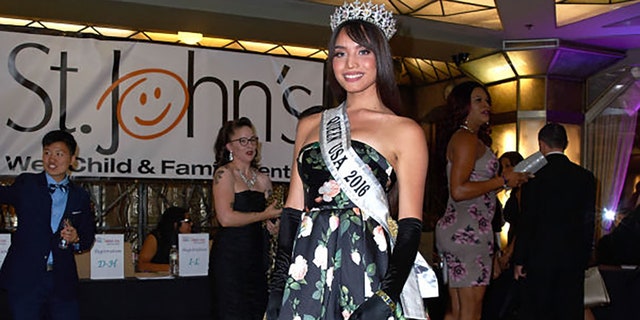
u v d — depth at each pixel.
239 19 7.04
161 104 5.75
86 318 4.03
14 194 3.69
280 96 6.11
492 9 7.18
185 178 5.82
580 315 4.21
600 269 5.15
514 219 5.31
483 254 3.75
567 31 8.00
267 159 6.05
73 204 3.77
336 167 1.76
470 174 3.71
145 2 6.52
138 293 4.14
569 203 4.17
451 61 9.20
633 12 7.16
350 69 1.84
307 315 1.74
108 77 5.61
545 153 4.31
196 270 4.40
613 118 9.22
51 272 3.65
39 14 6.89
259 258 3.82
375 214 1.74
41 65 5.44
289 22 7.16
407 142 1.78
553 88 8.90
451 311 4.07
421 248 5.41
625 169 9.19
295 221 1.90
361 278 1.72
